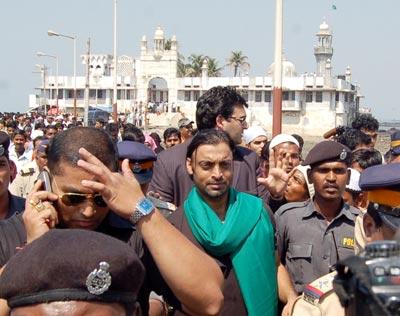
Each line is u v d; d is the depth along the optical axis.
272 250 4.28
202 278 2.89
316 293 3.69
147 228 2.89
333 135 10.94
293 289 4.70
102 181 2.89
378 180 3.37
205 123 6.04
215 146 4.22
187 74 93.50
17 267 1.93
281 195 5.63
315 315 3.65
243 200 4.26
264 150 7.66
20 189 9.22
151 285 3.33
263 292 4.14
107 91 85.44
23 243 3.40
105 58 87.31
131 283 2.02
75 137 3.07
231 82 79.88
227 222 4.10
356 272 1.53
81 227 3.09
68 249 1.93
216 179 4.18
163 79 84.88
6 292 1.93
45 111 69.81
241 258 4.09
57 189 3.06
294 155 7.07
